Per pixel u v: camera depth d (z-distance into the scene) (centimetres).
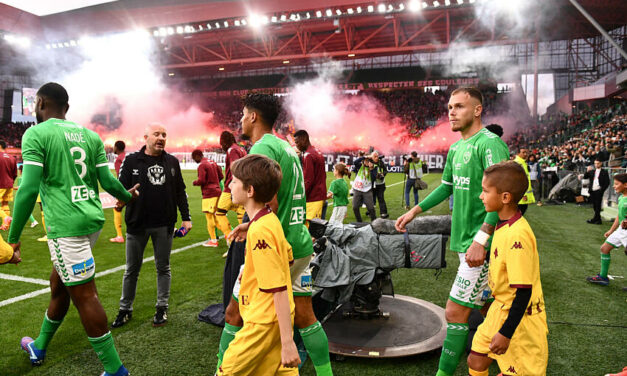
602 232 873
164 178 374
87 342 342
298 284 238
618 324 386
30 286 484
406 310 388
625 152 1459
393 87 4272
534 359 199
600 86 3391
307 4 3534
